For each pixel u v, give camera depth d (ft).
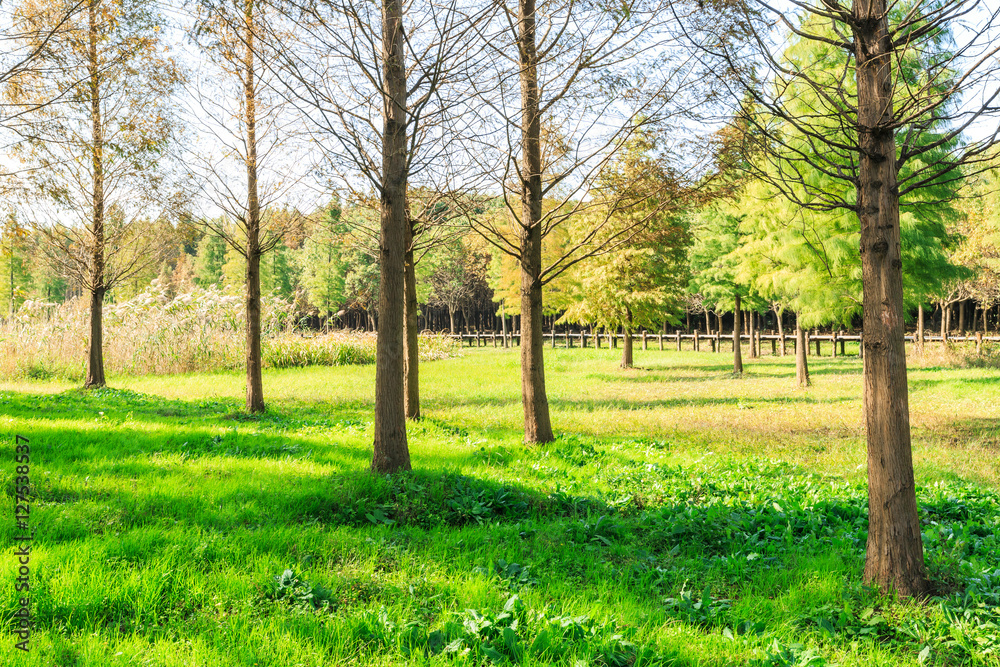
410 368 37.55
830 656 12.01
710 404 50.70
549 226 31.76
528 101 29.86
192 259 224.74
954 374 69.10
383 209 23.58
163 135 41.81
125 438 27.99
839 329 117.08
